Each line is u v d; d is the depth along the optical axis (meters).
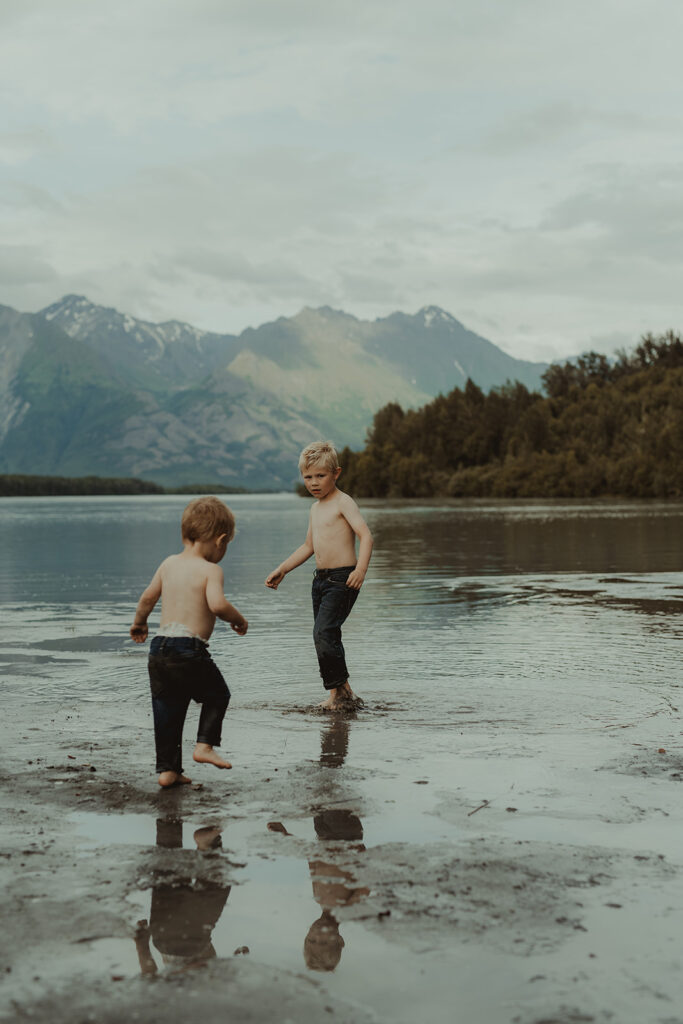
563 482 95.88
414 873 3.01
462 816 3.62
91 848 3.29
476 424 118.44
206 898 2.82
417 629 9.15
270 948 2.47
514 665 7.18
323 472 6.27
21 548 23.50
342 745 4.82
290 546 23.52
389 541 24.25
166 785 4.07
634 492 90.75
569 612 10.37
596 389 122.38
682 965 2.36
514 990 2.24
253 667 7.23
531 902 2.77
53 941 2.53
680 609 10.57
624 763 4.41
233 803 3.83
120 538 28.38
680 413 94.69
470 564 16.89
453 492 109.44
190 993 2.23
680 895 2.82
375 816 3.63
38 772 4.33
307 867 3.07
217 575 4.54
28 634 9.12
